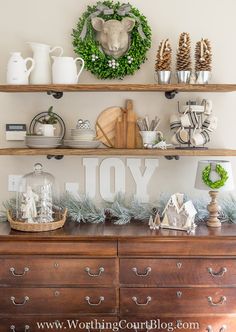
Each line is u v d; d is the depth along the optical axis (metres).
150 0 2.44
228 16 2.45
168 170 2.50
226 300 2.05
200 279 2.04
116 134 2.45
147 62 2.46
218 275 2.04
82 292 2.05
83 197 2.47
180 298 2.04
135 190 2.50
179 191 2.49
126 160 2.50
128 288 2.04
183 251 2.03
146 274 2.04
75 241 2.03
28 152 2.21
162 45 2.26
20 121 2.47
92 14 2.36
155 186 2.50
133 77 2.46
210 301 2.04
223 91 2.42
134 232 2.10
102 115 2.46
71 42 2.45
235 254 2.04
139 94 2.47
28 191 2.21
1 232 2.10
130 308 2.05
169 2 2.44
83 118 2.48
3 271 2.04
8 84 2.24
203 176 2.20
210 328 2.05
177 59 2.30
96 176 2.50
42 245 2.04
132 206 2.40
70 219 2.40
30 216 2.19
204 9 2.44
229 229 2.17
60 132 2.47
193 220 2.19
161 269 2.04
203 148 2.29
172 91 2.39
